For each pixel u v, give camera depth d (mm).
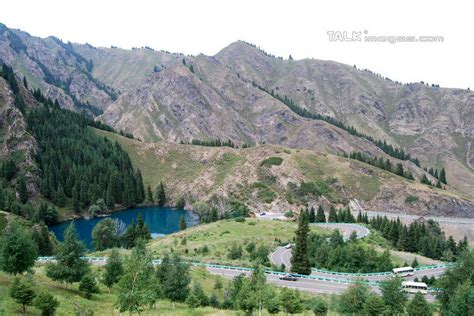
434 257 120625
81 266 56062
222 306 60062
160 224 187125
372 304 52969
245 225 134875
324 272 87750
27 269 53312
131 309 37812
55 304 39844
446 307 56688
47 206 177750
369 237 122000
